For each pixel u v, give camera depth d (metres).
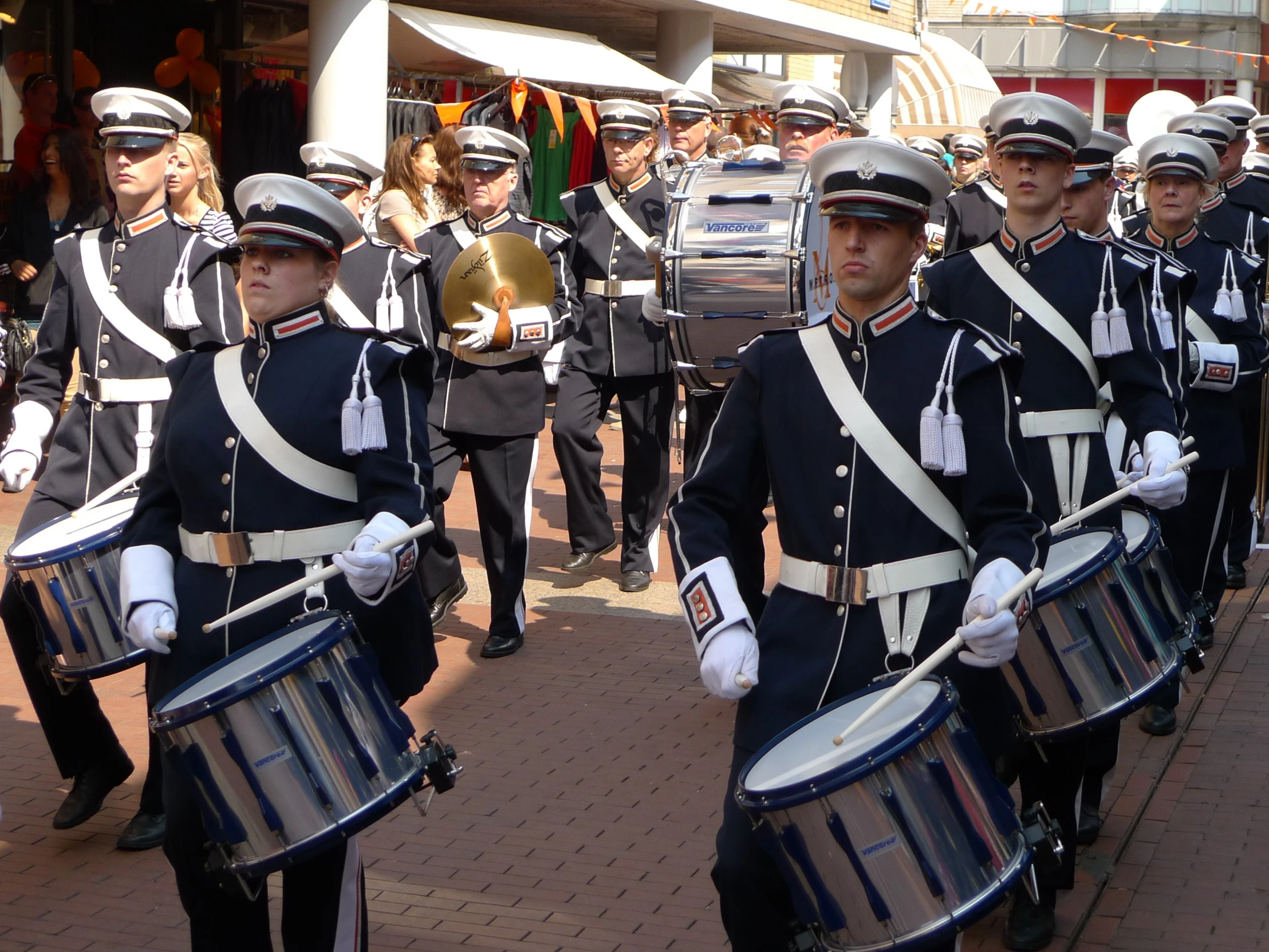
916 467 3.19
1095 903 4.39
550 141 14.15
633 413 7.73
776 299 5.82
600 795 5.12
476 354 6.58
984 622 2.96
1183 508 6.40
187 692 3.20
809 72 27.23
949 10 37.22
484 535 6.64
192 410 3.58
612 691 6.23
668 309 6.00
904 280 3.28
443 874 4.52
